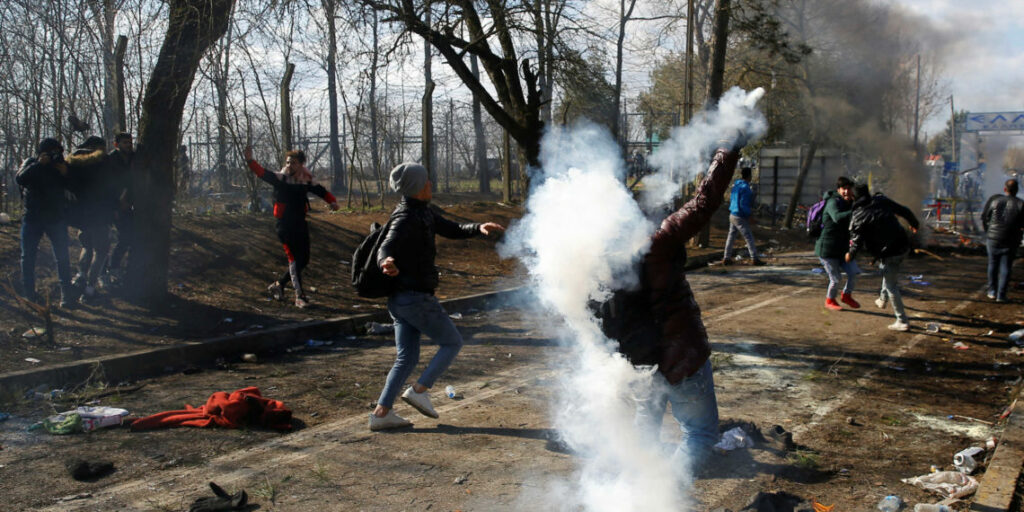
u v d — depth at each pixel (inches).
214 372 259.0
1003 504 144.4
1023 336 302.8
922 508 142.7
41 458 173.3
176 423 198.4
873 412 211.2
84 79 420.5
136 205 329.7
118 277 352.8
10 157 453.4
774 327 336.8
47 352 252.2
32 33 371.2
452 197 812.0
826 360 273.7
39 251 360.8
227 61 371.9
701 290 457.4
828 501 149.3
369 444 185.6
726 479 159.5
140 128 331.9
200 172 607.8
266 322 320.5
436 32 451.5
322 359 282.4
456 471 166.9
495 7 457.4
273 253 429.1
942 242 725.3
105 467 165.3
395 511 145.4
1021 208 392.5
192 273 378.9
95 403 217.9
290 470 167.6
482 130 893.8
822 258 380.8
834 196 374.6
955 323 342.3
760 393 231.1
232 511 143.9
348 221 540.7
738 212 578.6
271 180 345.1
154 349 262.4
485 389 238.2
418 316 191.8
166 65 326.0
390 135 768.9
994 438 186.5
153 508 146.3
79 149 327.0
